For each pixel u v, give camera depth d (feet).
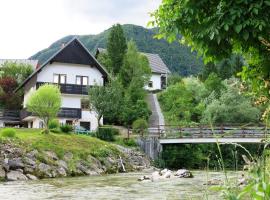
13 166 75.20
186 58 485.15
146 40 506.48
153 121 185.16
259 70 22.08
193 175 81.10
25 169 76.54
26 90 170.71
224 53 21.03
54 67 152.97
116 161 101.24
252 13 18.28
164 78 277.23
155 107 209.97
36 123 147.43
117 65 233.76
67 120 149.38
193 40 20.70
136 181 69.56
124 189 55.72
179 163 129.59
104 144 106.93
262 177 10.16
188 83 222.69
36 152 84.17
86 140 104.42
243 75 22.85
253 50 21.67
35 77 154.10
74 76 154.81
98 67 157.48
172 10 20.98
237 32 18.34
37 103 102.68
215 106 178.70
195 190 51.67
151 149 124.88
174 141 126.93
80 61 155.12
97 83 147.43
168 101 208.95
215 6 19.65
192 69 469.98
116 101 139.85
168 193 49.11
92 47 532.32
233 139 115.34
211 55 21.16
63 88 150.30
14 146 81.56
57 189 56.03
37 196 47.60
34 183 65.92
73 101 153.28
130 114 170.91
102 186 60.44
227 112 177.06
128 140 124.67
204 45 20.76
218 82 217.15
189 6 19.71
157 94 233.76
